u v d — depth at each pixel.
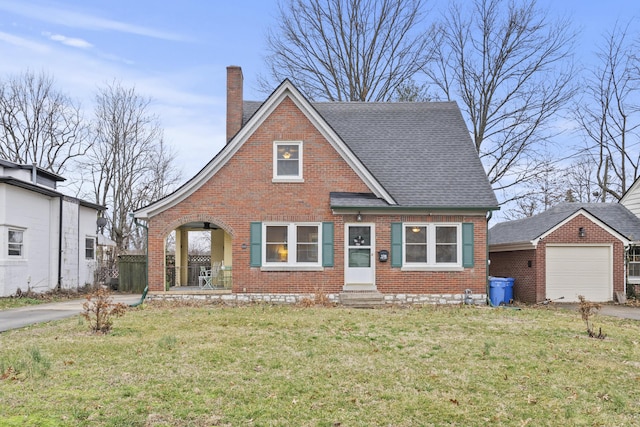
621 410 6.48
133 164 39.34
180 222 18.06
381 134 21.47
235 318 13.61
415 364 8.55
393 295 18.05
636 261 21.91
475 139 31.59
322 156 18.36
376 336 11.04
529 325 12.97
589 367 8.53
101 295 11.37
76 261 25.11
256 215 18.16
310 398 6.72
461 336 11.20
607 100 31.72
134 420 5.82
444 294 18.09
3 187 19.56
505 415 6.22
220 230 22.14
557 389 7.28
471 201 18.19
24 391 6.75
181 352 9.17
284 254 18.22
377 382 7.46
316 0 33.00
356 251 18.20
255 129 18.34
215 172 18.20
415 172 19.55
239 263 18.02
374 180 18.12
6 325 12.66
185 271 22.62
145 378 7.45
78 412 6.00
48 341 10.08
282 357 8.91
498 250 23.89
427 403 6.59
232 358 8.76
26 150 37.50
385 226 18.17
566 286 20.47
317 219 18.16
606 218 23.20
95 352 9.06
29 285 21.19
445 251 18.33
